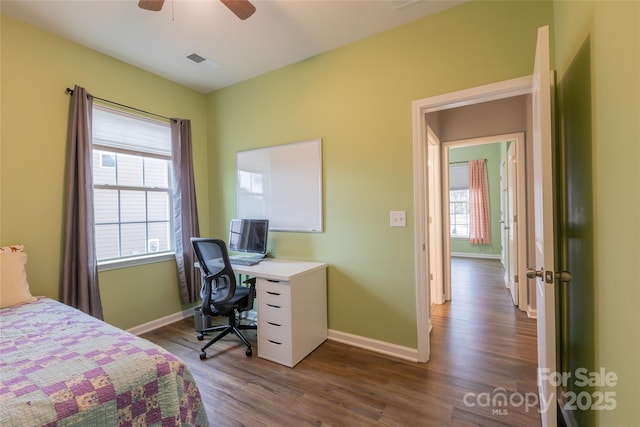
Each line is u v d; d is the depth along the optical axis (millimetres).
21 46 2186
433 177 3541
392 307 2400
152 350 1270
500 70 1960
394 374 2109
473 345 2514
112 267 2705
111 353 1221
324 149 2709
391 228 2393
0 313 1734
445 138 3695
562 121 1656
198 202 3486
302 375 2119
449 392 1885
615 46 968
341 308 2652
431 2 2049
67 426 935
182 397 1248
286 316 2250
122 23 2230
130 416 1081
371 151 2461
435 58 2170
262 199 3121
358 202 2539
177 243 3170
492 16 1979
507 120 3342
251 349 2479
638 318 848
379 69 2404
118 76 2764
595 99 1146
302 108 2824
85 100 2455
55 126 2357
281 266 2578
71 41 2447
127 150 2842
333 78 2637
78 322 1590
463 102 2133
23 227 2195
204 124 3568
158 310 3064
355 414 1707
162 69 2967
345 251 2617
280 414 1721
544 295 1294
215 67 2939
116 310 2738
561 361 1769
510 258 3992
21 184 2188
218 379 2084
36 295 2242
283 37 2441
